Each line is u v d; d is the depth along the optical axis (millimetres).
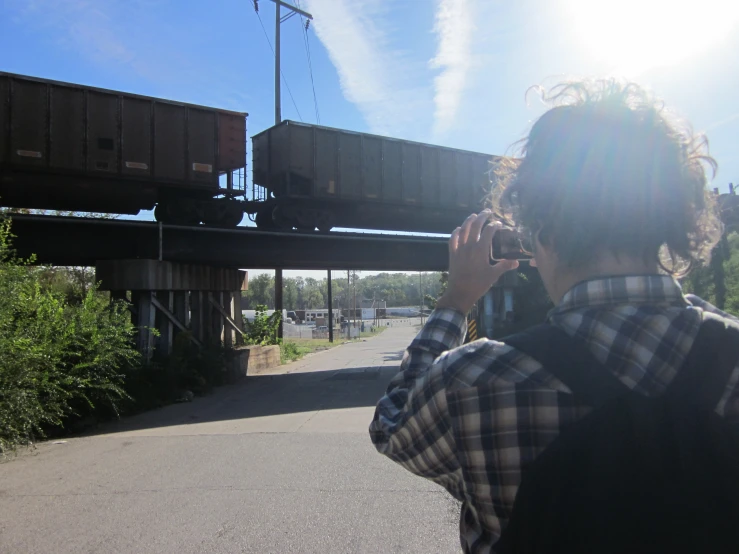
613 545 879
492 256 1330
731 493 895
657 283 1024
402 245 19031
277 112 28156
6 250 9672
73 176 13883
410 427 1130
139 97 14477
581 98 1238
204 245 15344
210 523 4773
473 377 1019
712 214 1222
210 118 15500
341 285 150625
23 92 13164
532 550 925
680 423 909
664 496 881
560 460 925
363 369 20656
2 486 6145
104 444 8359
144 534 4574
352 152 18656
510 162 1371
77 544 4410
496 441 988
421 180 20109
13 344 8352
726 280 14898
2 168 13000
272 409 11531
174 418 10805
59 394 9383
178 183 15047
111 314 11102
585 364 967
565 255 1132
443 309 1337
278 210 17734
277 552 4168
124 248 14219
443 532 4438
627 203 1076
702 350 963
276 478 6066
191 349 15828
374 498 5289
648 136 1119
